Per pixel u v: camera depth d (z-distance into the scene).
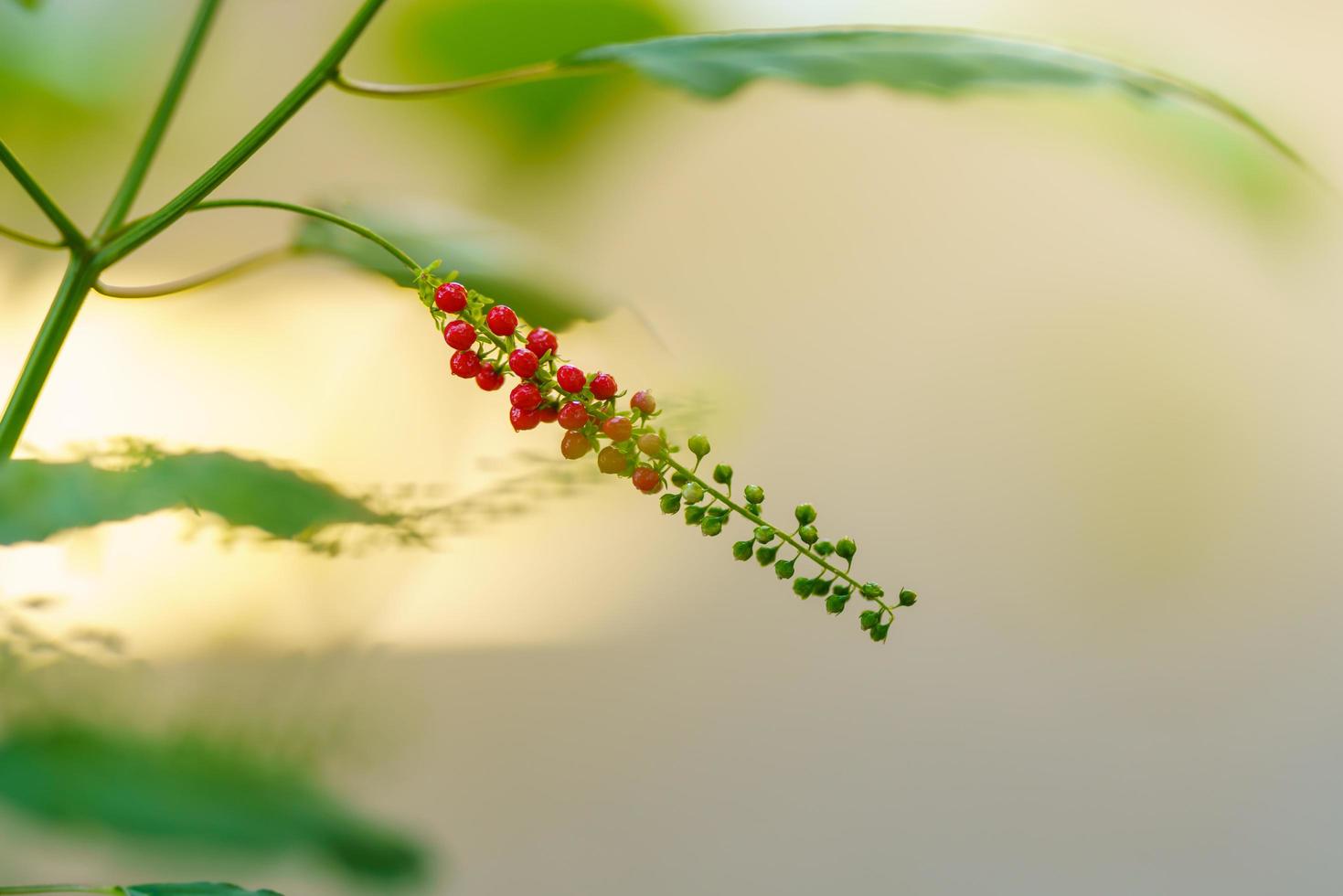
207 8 0.69
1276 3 2.32
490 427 1.67
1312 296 2.47
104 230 0.66
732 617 2.40
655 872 2.32
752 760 2.38
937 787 2.41
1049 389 2.52
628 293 2.41
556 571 2.28
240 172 2.11
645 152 2.27
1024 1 2.04
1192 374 2.51
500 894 2.23
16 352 1.35
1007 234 2.53
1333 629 2.48
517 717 2.27
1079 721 2.44
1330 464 2.51
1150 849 2.40
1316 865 2.41
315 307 1.75
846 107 2.48
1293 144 2.27
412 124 1.67
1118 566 2.49
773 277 2.49
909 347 2.52
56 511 0.61
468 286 0.69
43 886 0.59
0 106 0.93
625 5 0.79
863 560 2.46
